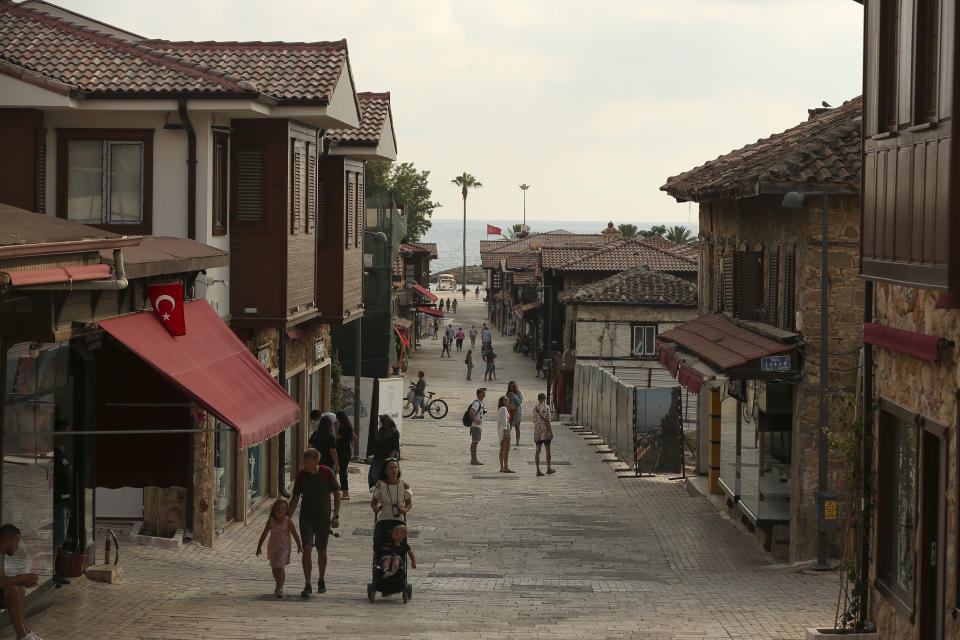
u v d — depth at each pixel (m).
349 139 41.22
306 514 23.52
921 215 16.75
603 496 41.78
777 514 31.06
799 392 29.30
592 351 84.44
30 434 19.36
